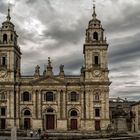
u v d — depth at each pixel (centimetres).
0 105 12300
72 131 11469
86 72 12412
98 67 12431
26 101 12488
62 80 12481
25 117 12431
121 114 15800
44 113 12431
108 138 8744
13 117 12231
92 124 12144
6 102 12312
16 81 12512
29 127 12362
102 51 12525
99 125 12162
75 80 12550
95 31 12669
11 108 12275
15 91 12512
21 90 12550
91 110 12231
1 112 12294
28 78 12638
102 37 12619
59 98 12438
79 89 12500
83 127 12206
